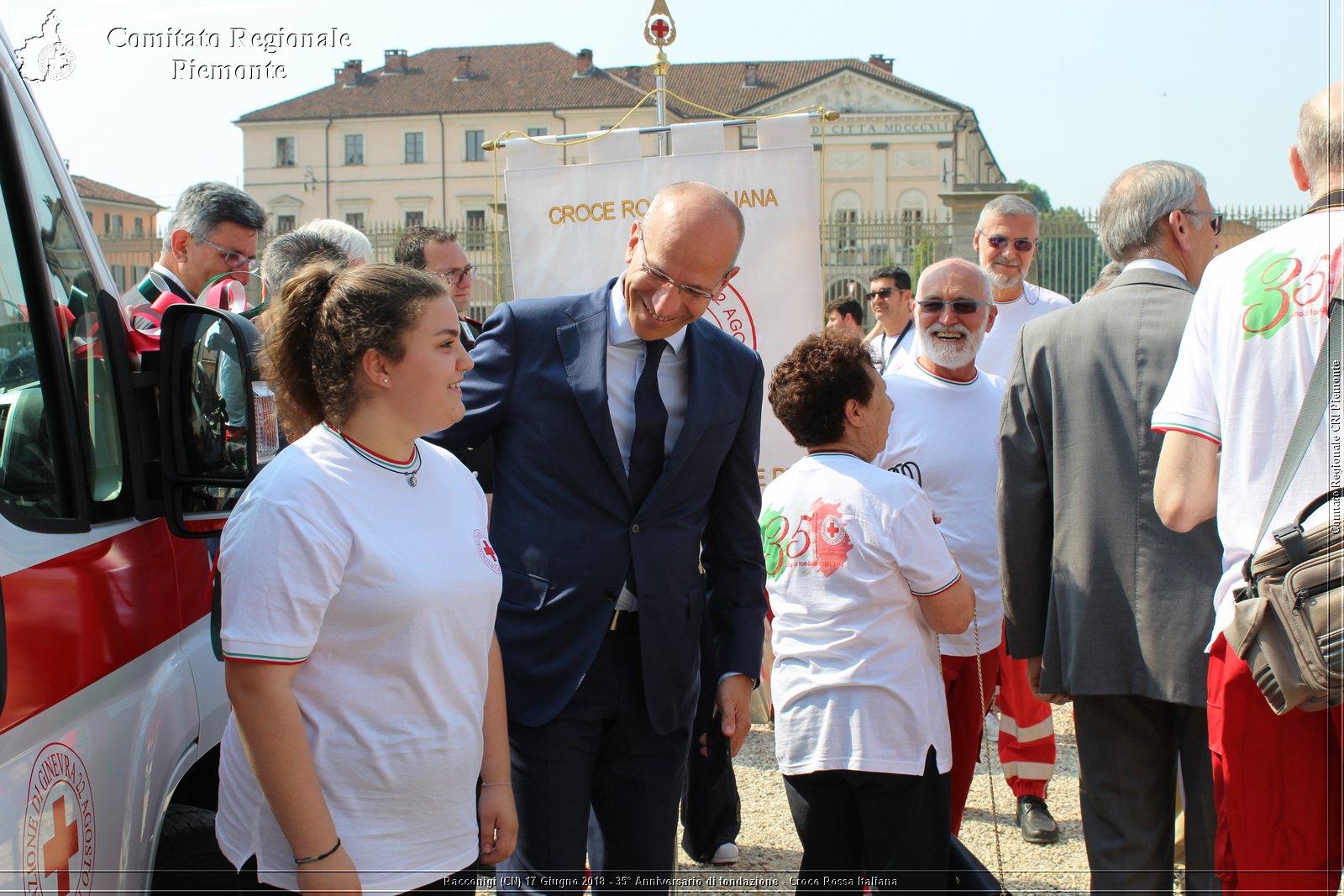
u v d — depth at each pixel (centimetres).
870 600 248
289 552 166
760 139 462
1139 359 252
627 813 244
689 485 244
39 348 176
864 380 259
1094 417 256
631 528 238
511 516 244
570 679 235
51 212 194
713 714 261
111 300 211
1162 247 261
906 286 655
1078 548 256
